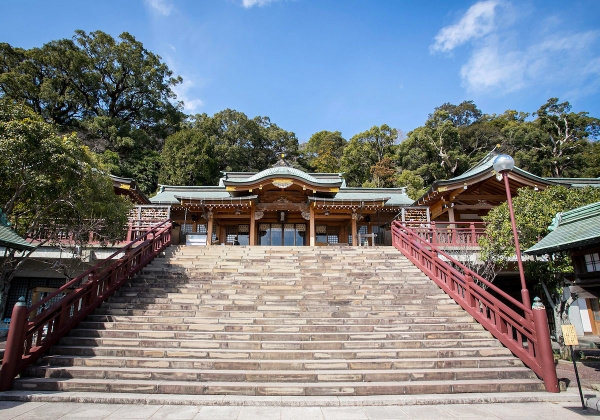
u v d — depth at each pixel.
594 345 13.30
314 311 8.75
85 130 39.72
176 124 49.00
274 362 6.66
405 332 7.89
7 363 6.19
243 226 22.14
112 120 40.44
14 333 6.38
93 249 13.34
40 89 37.47
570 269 9.05
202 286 10.03
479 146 48.34
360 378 6.34
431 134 44.75
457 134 43.47
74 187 9.05
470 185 17.39
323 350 7.18
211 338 7.66
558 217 7.96
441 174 41.78
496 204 19.25
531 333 7.00
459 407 5.59
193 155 37.53
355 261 12.23
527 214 10.04
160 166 40.91
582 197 9.82
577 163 42.19
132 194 18.17
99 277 9.03
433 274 10.79
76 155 9.14
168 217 15.55
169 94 50.03
